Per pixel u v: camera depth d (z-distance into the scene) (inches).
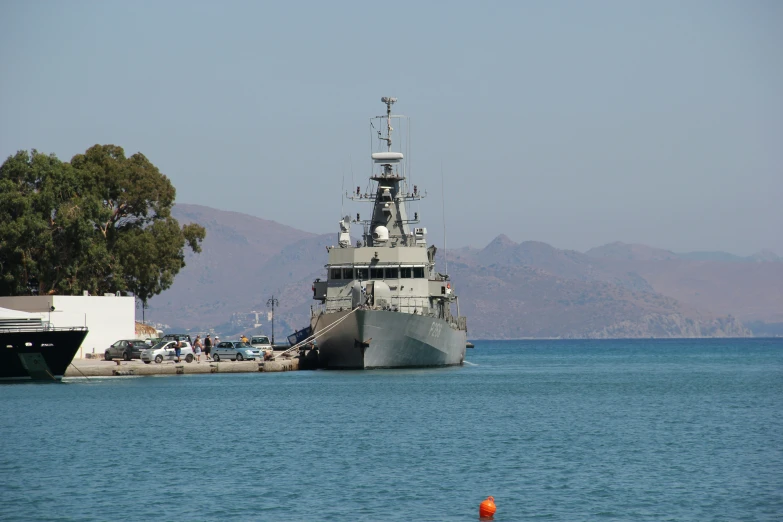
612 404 5118.1
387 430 3949.3
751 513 2546.8
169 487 2849.4
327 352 7076.8
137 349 7244.1
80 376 6505.9
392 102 7509.8
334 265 7022.6
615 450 3457.2
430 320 6855.3
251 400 5108.3
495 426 4089.6
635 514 2536.9
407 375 6825.8
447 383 6333.7
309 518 2498.8
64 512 2573.8
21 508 2615.7
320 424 4138.8
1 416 4424.2
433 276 7637.8
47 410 4658.0
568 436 3799.2
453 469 3093.0
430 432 3892.7
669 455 3353.8
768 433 3917.3
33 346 5964.6
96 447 3538.4
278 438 3732.8
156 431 3934.5
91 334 7288.4
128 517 2519.7
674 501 2669.8
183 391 5634.8
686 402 5275.6
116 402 5012.3
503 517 2506.2
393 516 2517.2
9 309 6466.5
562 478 2960.1
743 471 3068.4
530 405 5007.4
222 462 3221.0
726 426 4141.2
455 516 2517.2
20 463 3228.3
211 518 2503.7
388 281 6934.1
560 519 2488.9
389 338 6737.2
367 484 2874.0
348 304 6963.6
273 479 2947.8
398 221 7421.3
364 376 6668.3
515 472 3046.3
